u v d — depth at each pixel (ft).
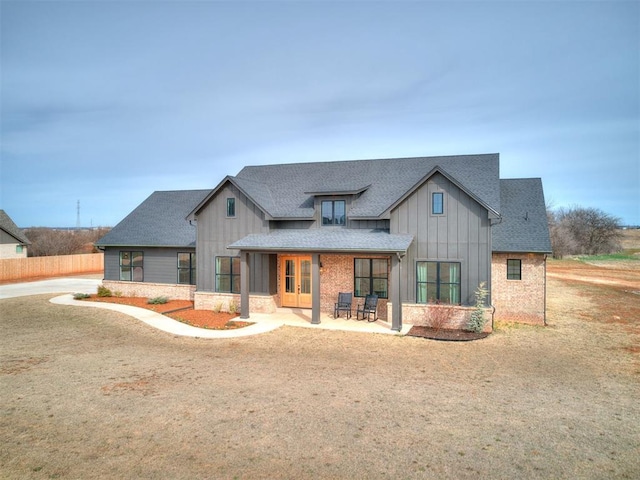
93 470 21.77
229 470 21.75
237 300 64.59
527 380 35.42
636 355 43.04
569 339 49.21
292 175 75.10
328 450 23.70
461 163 66.74
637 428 26.58
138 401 30.63
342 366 39.17
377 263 60.29
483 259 52.95
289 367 38.78
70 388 33.27
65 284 107.24
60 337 50.44
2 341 48.57
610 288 94.94
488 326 51.93
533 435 25.57
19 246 142.10
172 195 92.12
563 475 21.38
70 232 192.65
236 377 35.91
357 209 61.67
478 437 25.26
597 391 32.99
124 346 46.37
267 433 25.68
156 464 22.34
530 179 70.13
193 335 50.78
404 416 28.12
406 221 56.08
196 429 26.22
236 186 63.67
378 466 22.12
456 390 32.96
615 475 21.43
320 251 54.90
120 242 80.02
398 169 69.21
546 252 56.03
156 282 79.00
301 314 61.93
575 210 219.61
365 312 57.31
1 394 32.01
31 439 25.03
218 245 66.49
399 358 41.75
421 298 55.62
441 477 21.13
